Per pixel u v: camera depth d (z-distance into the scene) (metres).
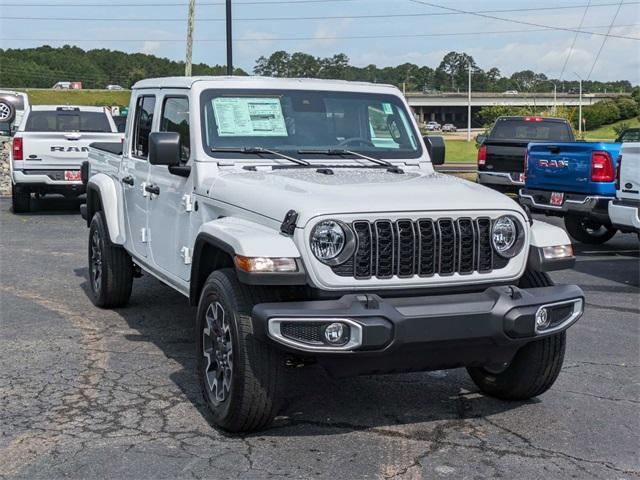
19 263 10.76
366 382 6.02
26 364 6.30
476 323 4.59
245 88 6.05
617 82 138.00
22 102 24.70
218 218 5.44
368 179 5.35
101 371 6.15
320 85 6.31
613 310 8.47
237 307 4.68
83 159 15.64
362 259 4.60
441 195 4.91
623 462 4.62
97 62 133.62
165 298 8.65
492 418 5.30
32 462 4.52
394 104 6.48
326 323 4.37
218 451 4.68
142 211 6.94
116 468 4.45
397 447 4.79
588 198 11.41
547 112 93.25
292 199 4.71
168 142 5.54
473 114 152.50
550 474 4.45
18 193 16.02
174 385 5.84
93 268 8.33
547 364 5.29
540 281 5.21
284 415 5.30
